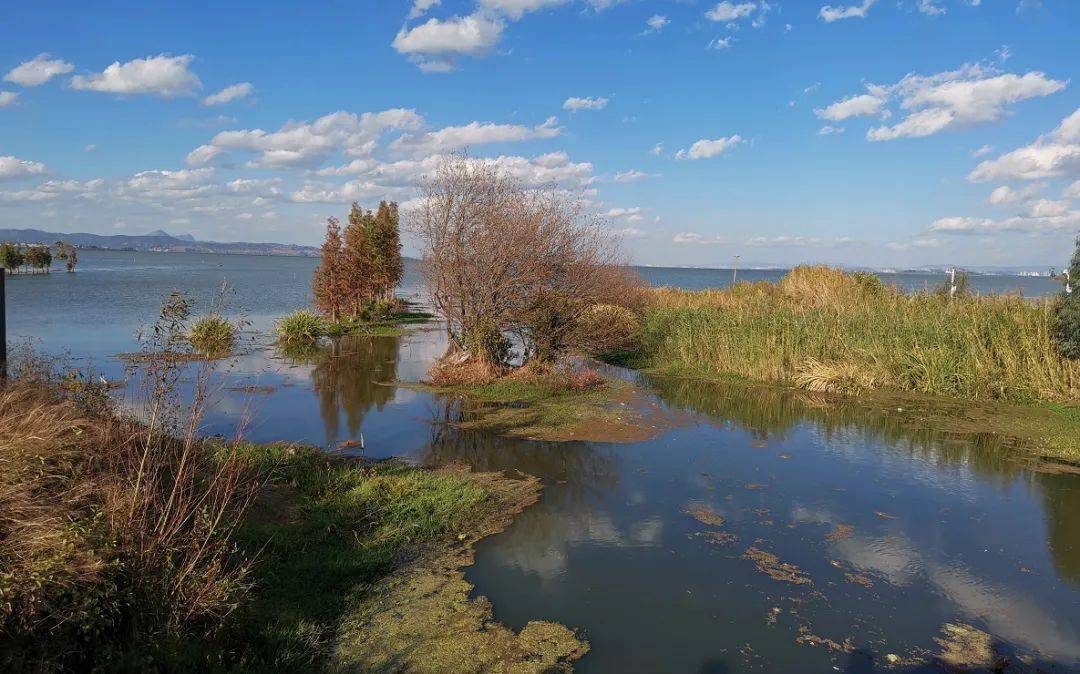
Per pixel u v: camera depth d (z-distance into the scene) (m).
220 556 5.14
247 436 10.27
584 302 15.47
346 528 6.80
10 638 3.63
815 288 24.31
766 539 7.18
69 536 4.01
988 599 6.01
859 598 5.96
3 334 7.68
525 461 9.62
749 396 14.64
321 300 27.41
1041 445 10.87
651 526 7.43
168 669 4.07
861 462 9.95
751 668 4.89
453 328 16.92
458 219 15.41
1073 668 5.02
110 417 6.02
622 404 13.37
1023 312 15.36
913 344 15.73
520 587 5.94
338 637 5.02
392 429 11.11
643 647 5.09
